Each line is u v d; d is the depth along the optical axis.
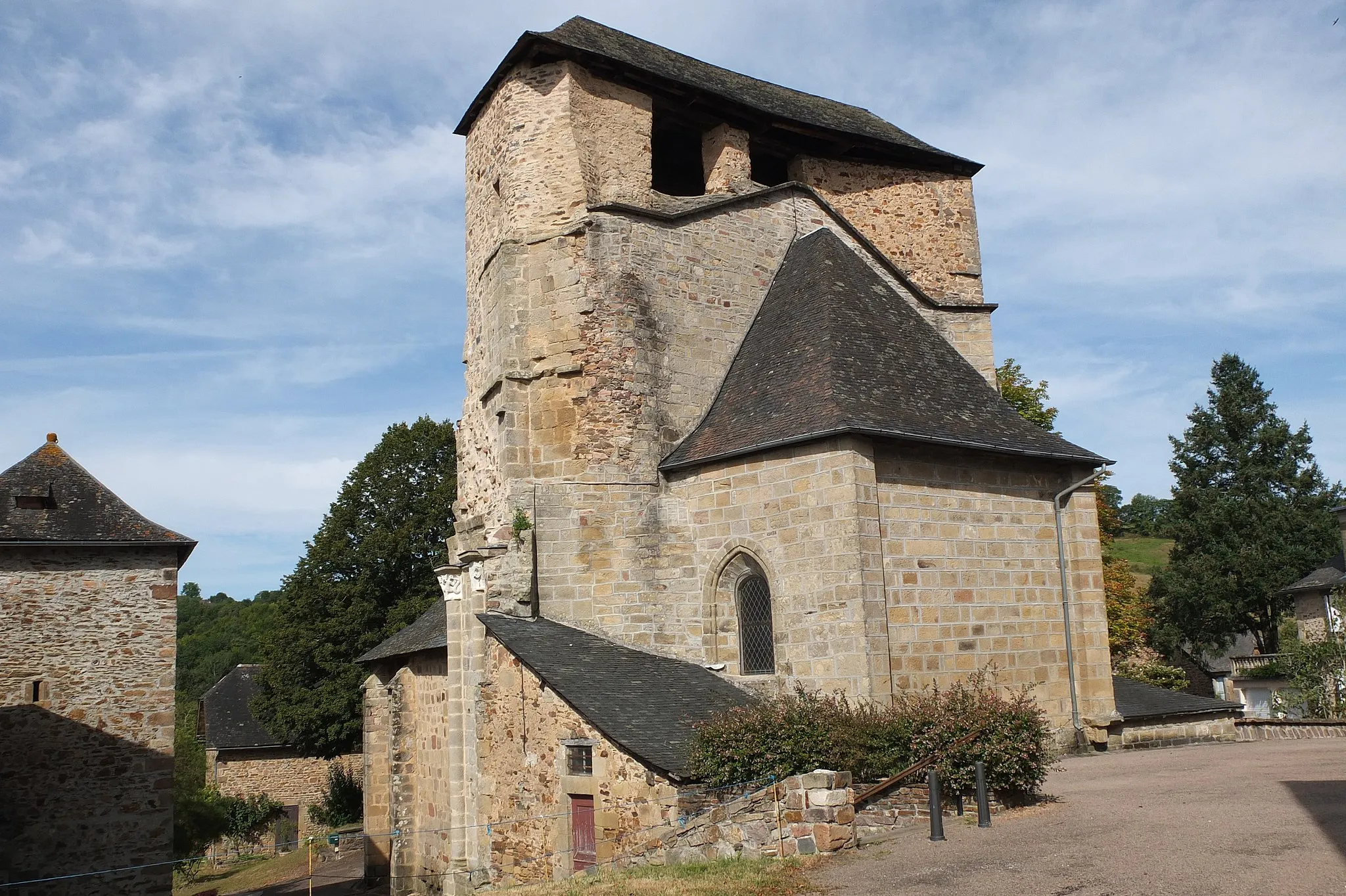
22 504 21.62
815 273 19.44
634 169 19.89
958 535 16.53
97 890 20.20
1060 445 17.94
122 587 21.67
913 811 12.39
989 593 16.70
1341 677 27.27
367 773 25.83
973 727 12.61
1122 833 10.46
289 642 38.09
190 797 35.75
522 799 15.66
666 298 19.06
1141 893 8.24
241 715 46.56
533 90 19.80
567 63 19.50
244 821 42.09
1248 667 40.75
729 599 17.00
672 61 22.45
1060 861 9.55
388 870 25.62
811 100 25.22
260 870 33.47
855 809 11.89
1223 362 50.31
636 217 19.00
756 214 20.69
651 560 17.58
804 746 12.52
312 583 38.44
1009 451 16.89
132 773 20.98
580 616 17.56
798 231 21.30
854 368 17.02
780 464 16.25
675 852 12.34
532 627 16.91
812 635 15.49
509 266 19.08
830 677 15.18
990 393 18.64
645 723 14.00
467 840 17.44
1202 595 45.50
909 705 13.79
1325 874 8.20
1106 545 40.34
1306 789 12.06
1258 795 11.95
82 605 21.31
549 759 15.02
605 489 17.91
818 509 15.63
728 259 20.05
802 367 17.45
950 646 16.03
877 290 19.81
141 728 21.22
